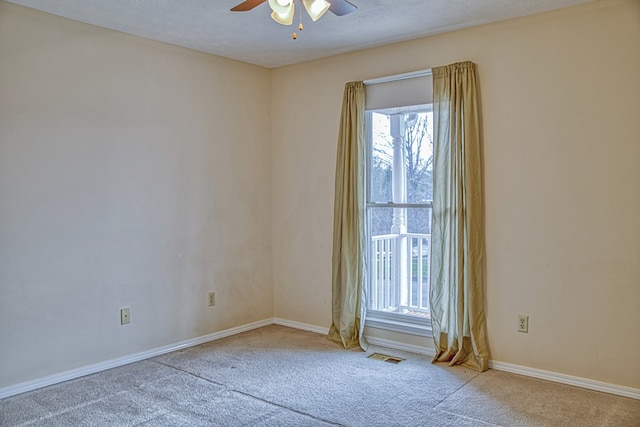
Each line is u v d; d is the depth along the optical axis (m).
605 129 3.12
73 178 3.41
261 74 4.73
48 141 3.28
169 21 3.43
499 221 3.53
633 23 3.01
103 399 3.07
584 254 3.21
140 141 3.78
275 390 3.20
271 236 4.86
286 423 2.74
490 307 3.58
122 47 3.66
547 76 3.31
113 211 3.63
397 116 4.14
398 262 4.48
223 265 4.41
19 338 3.17
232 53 4.25
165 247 3.97
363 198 4.14
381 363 3.71
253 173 4.67
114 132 3.62
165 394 3.14
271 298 4.86
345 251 4.16
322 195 4.49
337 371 3.54
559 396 3.08
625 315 3.08
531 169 3.39
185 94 4.09
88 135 3.48
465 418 2.79
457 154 3.58
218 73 4.34
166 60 3.95
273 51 4.19
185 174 4.10
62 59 3.34
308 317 4.65
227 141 4.43
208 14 3.30
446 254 3.69
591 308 3.20
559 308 3.31
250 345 4.16
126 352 3.73
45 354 3.29
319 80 4.47
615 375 3.12
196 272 4.20
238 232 4.54
